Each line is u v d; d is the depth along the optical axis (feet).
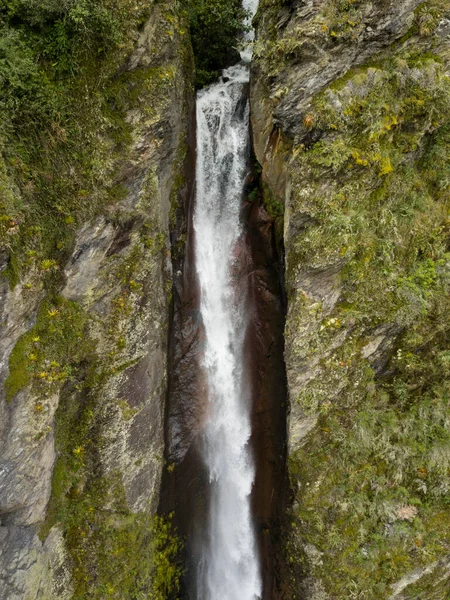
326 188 26.89
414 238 28.60
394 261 28.43
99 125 24.48
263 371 34.14
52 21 22.57
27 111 21.86
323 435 30.40
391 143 26.99
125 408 27.99
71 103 23.39
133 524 28.78
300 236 28.45
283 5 28.48
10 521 22.75
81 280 25.16
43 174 22.84
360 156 26.07
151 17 26.17
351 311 28.48
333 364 29.30
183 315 34.12
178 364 33.76
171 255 33.19
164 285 31.71
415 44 26.27
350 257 27.45
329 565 29.43
